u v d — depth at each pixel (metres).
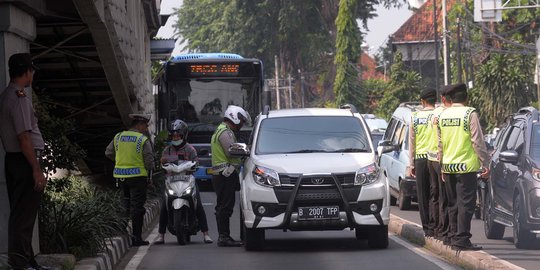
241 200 34.03
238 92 66.94
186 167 37.03
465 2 134.88
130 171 36.03
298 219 32.56
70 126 32.41
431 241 33.34
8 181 23.30
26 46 27.72
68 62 45.03
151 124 85.56
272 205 32.72
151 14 82.31
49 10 37.00
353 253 32.72
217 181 35.81
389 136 55.00
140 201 36.25
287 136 35.22
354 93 177.12
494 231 36.62
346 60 176.25
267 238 38.50
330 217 32.59
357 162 33.19
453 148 29.91
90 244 28.58
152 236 40.97
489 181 36.72
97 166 60.22
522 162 33.41
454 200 30.56
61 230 28.30
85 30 39.88
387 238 33.69
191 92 66.94
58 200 32.12
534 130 34.22
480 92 105.31
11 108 22.86
